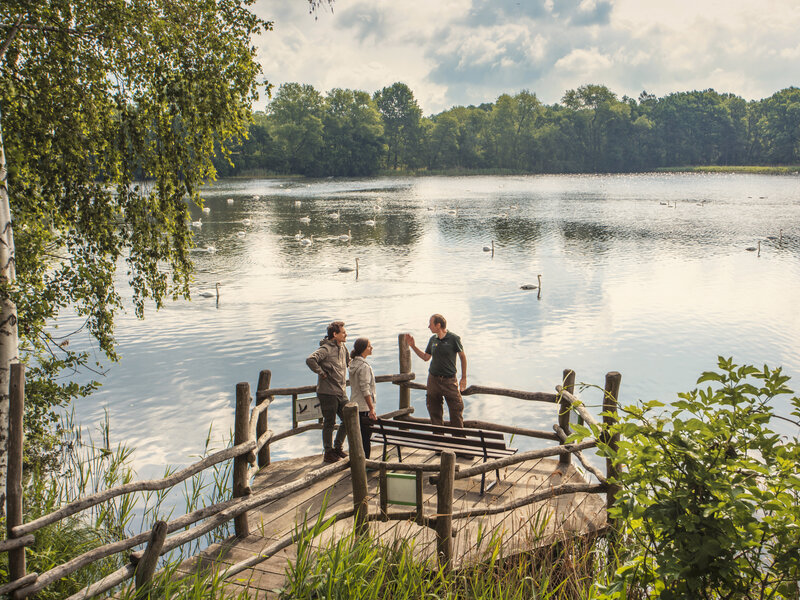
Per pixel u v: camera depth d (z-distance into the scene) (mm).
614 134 182750
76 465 13078
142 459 13867
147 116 11523
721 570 4332
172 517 10867
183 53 11188
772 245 46469
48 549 7914
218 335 24438
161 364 20938
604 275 36250
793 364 20719
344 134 158250
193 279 12680
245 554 7203
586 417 8203
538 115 183375
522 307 28859
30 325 11180
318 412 10031
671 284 33594
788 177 150250
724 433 4484
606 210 74000
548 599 6414
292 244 49812
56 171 11367
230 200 82812
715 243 47844
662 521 4457
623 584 4824
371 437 10117
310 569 6457
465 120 182625
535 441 15234
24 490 9992
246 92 11625
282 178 155375
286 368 20500
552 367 20766
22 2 9953
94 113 11297
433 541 7215
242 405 7535
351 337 24141
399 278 35844
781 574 4414
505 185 127812
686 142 192875
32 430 11719
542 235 53344
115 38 10750
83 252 11969
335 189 115750
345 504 8297
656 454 4625
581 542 7281
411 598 6297
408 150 176000
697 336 24109
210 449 14445
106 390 18547
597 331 24922
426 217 67938
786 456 4402
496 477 8977
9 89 10773
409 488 7238
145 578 6238
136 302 12375
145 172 11812
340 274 37250
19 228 11203
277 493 7391
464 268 38844
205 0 11266
